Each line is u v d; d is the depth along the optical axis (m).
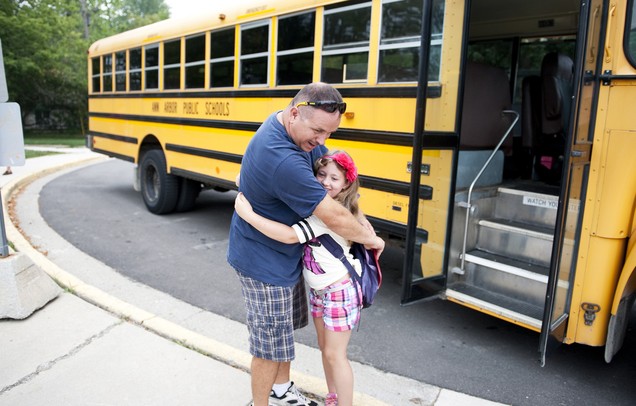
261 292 2.30
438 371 3.29
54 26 23.27
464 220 3.78
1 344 3.26
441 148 3.54
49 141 21.67
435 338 3.75
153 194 7.53
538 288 3.37
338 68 4.39
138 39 7.55
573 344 3.70
